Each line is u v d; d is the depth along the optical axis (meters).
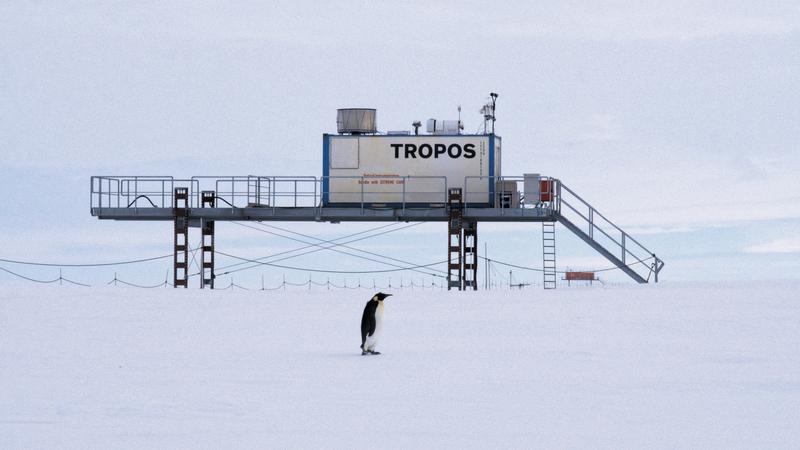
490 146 89.38
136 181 90.19
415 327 44.53
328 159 90.50
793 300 56.44
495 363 29.55
